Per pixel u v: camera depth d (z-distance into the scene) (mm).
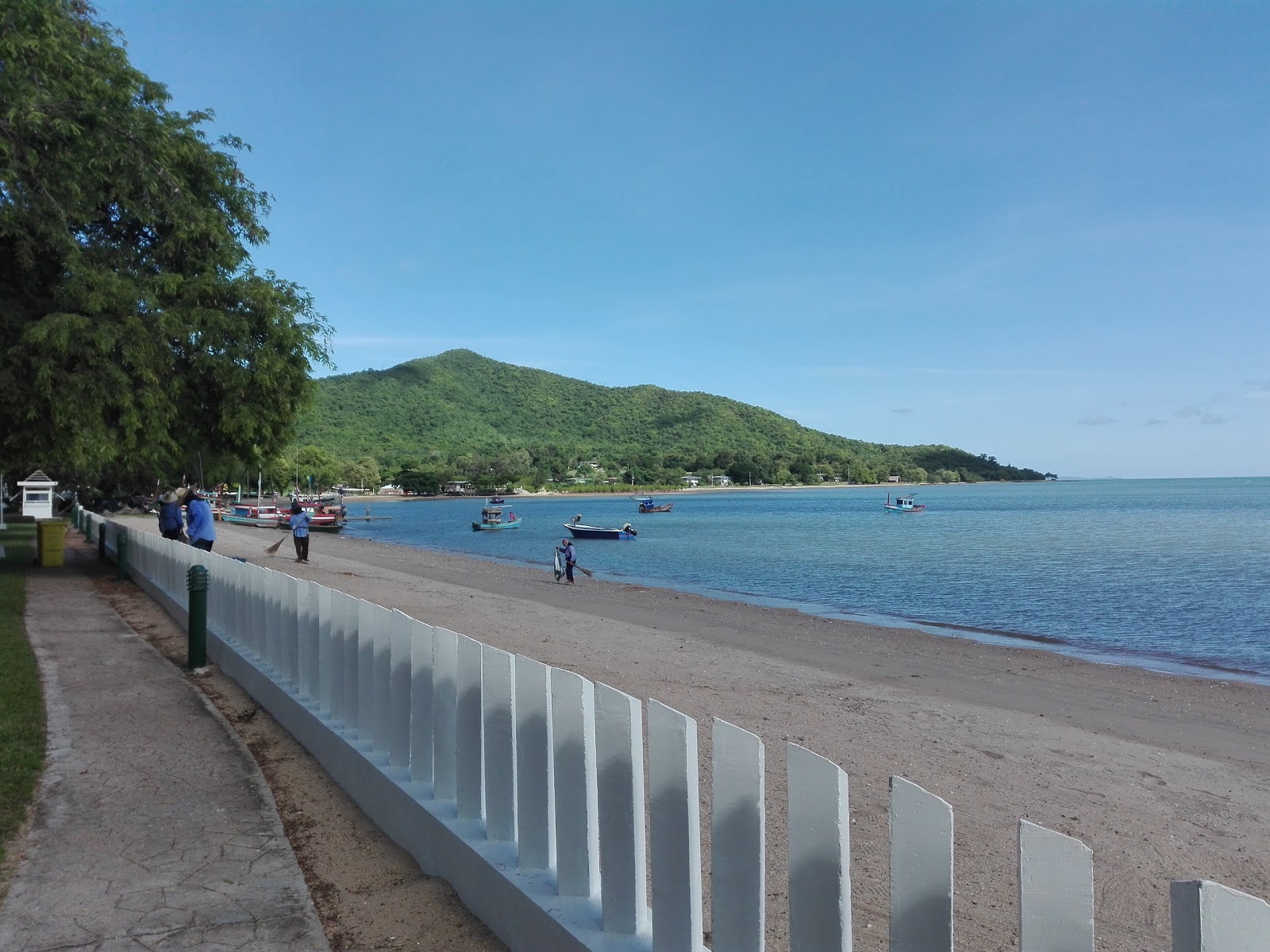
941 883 1954
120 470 47469
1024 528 64750
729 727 2469
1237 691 12312
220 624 8805
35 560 18828
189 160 17188
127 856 4090
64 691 7262
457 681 3859
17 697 6871
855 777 6594
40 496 36469
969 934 3881
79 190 14883
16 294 15281
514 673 3389
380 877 3918
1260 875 4977
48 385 14109
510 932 3215
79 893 3717
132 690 7312
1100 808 6191
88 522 28109
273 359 16891
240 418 16531
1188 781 7090
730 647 13266
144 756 5551
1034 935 1770
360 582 22844
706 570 33781
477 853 3471
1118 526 65188
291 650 6434
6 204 13961
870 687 10656
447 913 3510
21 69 14156
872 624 19406
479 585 24266
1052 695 11359
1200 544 44969
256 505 87688
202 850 4164
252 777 5184
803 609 21938
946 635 17562
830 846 2193
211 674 8094
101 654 8906
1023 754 7691
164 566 12805
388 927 3432
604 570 33812
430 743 4238
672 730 2625
